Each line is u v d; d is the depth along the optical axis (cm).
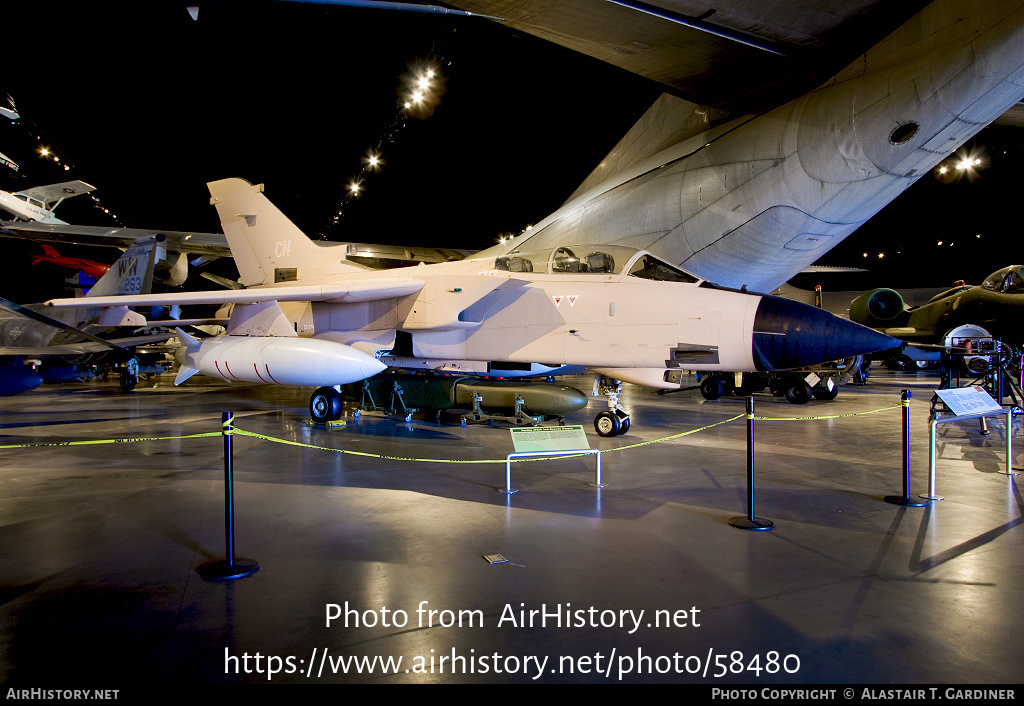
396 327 910
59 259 2605
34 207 2280
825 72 875
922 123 770
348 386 1106
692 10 796
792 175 882
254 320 950
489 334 870
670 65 941
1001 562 360
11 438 850
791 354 650
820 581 332
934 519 450
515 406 898
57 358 1647
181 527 437
